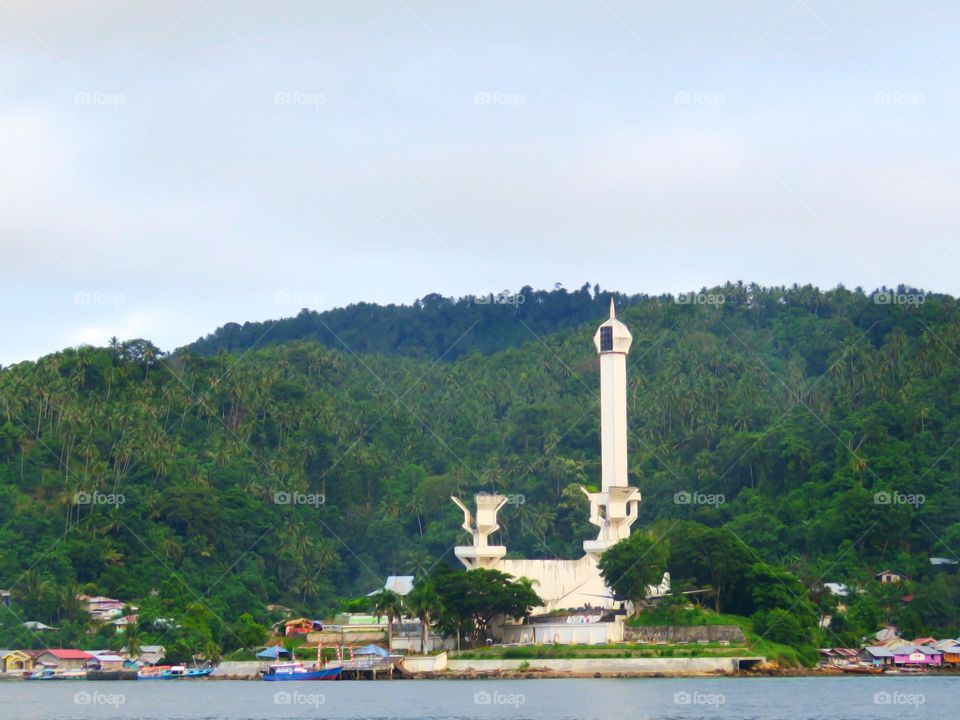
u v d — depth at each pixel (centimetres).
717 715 18612
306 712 19662
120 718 19412
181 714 19838
